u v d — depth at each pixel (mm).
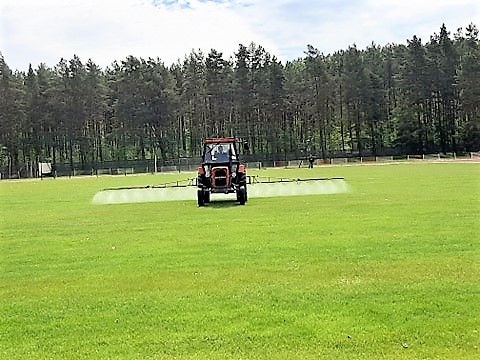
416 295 8781
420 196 25078
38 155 94375
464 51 95188
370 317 7781
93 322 8047
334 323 7574
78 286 10266
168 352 6797
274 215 19797
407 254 11969
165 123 95500
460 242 13242
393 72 107438
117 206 26484
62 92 94438
